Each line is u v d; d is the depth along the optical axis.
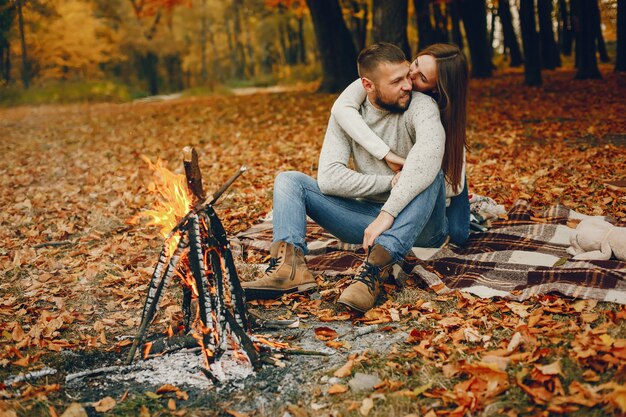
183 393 2.61
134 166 8.81
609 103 12.38
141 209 6.14
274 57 49.38
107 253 4.72
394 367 2.71
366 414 2.39
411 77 3.53
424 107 3.38
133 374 2.81
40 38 32.66
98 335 3.30
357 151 3.62
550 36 25.00
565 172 6.40
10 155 10.72
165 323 3.39
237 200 6.15
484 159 7.59
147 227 5.42
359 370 2.72
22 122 16.73
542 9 24.86
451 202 3.95
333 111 3.55
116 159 9.53
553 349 2.67
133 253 4.69
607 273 3.34
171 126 13.41
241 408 2.51
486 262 3.73
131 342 3.11
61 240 5.29
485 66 24.16
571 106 12.43
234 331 2.82
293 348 2.98
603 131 9.11
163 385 2.69
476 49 24.06
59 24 32.88
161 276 2.83
